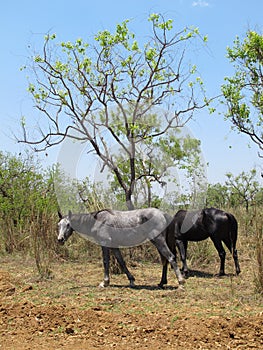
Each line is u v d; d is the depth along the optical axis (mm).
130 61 13562
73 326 7320
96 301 9000
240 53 18000
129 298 9227
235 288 9914
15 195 15930
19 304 8406
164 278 10430
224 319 7340
